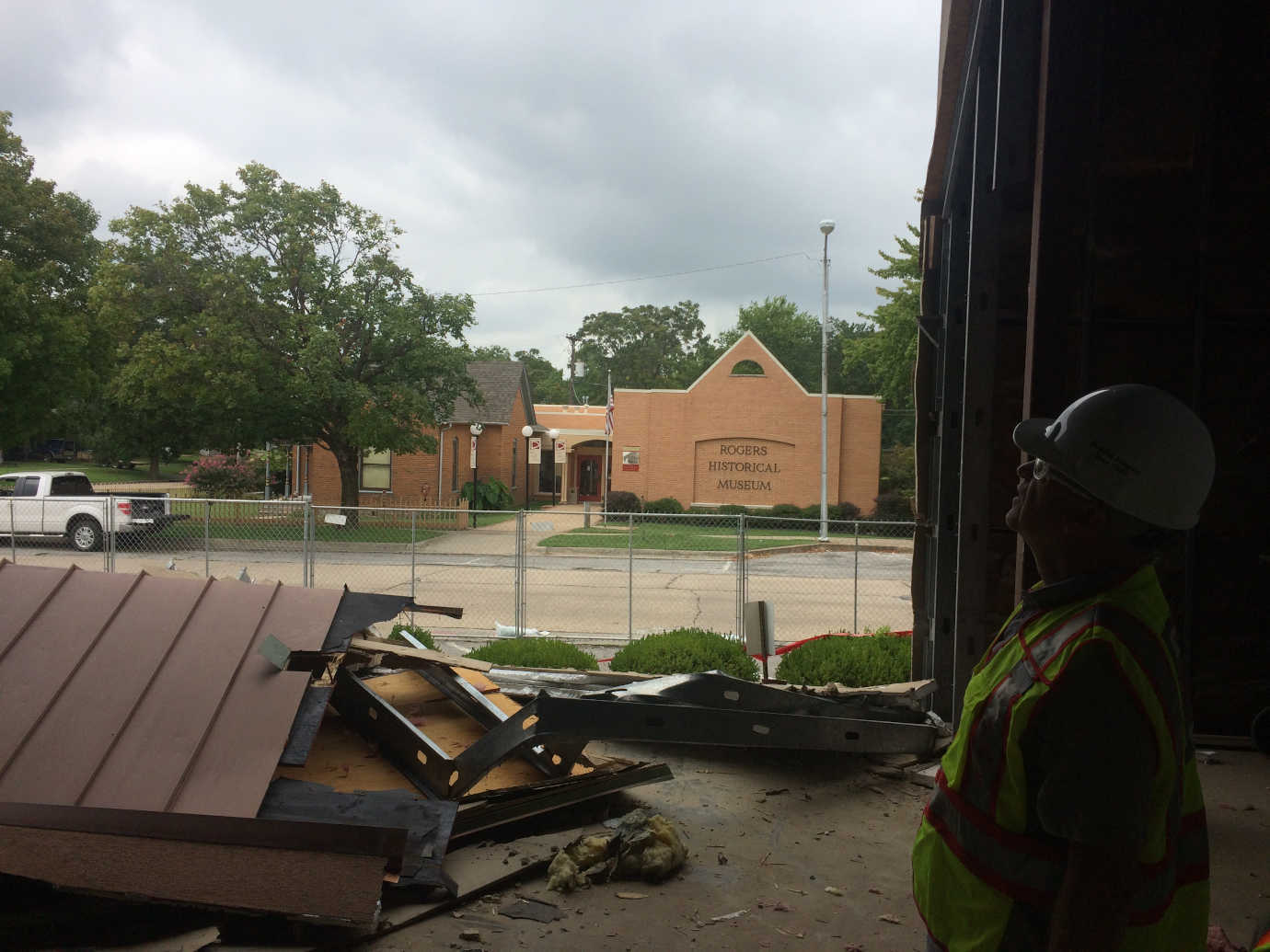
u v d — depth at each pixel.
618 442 33.28
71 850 3.09
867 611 14.27
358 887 3.15
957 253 6.53
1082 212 5.57
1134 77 5.57
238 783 3.53
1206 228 5.63
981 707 1.51
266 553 15.55
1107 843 1.27
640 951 3.28
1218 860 4.14
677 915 3.58
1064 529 1.51
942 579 6.44
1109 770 1.29
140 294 22.02
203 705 3.84
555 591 15.70
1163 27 5.54
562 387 90.38
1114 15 5.57
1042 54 5.34
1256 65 5.53
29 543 18.72
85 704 3.80
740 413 32.81
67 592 4.36
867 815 4.76
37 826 3.15
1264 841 4.37
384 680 5.69
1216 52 5.53
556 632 12.01
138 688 3.89
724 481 33.00
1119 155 5.62
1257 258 5.65
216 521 14.27
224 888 3.08
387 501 32.78
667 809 4.79
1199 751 5.79
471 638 11.55
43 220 23.45
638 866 3.91
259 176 22.86
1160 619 1.44
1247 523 5.90
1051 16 5.29
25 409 22.77
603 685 6.04
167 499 13.43
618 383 82.81
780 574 18.42
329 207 22.84
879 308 35.66
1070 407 1.56
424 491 32.75
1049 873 1.40
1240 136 5.61
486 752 4.07
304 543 13.39
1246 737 5.98
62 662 3.97
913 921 3.57
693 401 33.00
